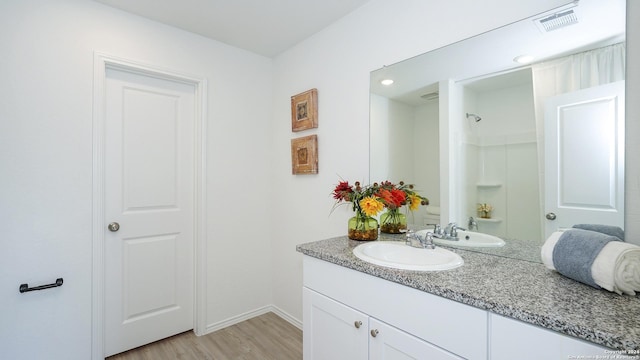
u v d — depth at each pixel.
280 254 2.52
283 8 1.87
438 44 1.49
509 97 1.27
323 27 2.12
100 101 1.79
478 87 1.36
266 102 2.60
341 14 1.95
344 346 1.26
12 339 1.54
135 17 1.92
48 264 1.63
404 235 1.69
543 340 0.74
